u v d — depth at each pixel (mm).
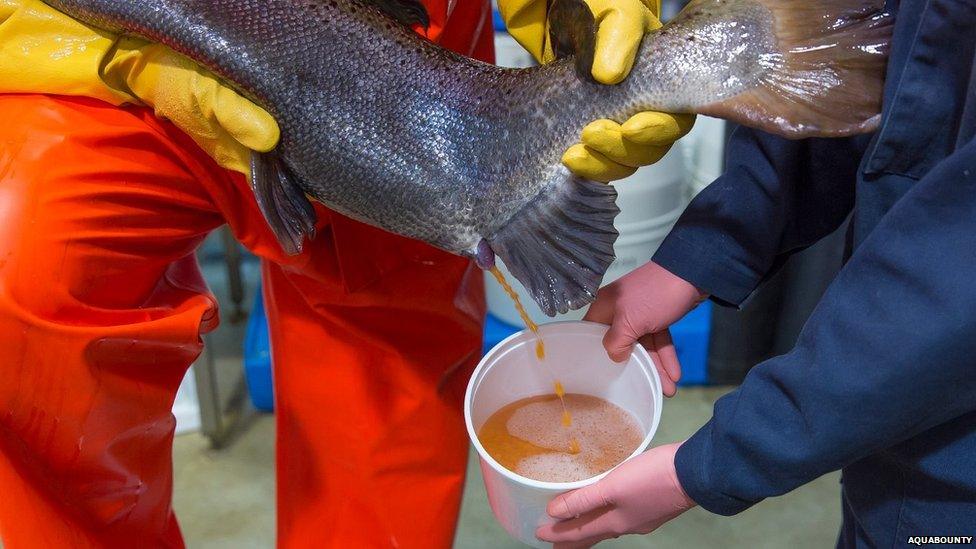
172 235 1047
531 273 907
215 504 2006
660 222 2037
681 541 1884
